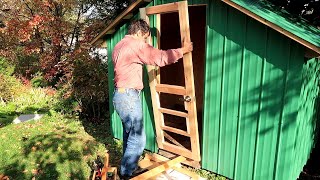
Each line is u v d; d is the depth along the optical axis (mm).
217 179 4090
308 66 3604
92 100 7070
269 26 3176
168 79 6387
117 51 3594
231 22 3619
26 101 8125
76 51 7988
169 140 4973
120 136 5668
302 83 3340
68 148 5211
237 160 3916
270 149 3594
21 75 9922
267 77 3463
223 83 3842
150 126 4945
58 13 9148
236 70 3695
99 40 5469
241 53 3613
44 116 7211
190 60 3842
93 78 7023
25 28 8211
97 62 7199
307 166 5516
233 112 3828
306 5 6539
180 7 3760
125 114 3600
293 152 3457
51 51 9367
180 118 6051
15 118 7016
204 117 4137
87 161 4730
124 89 3553
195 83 6617
